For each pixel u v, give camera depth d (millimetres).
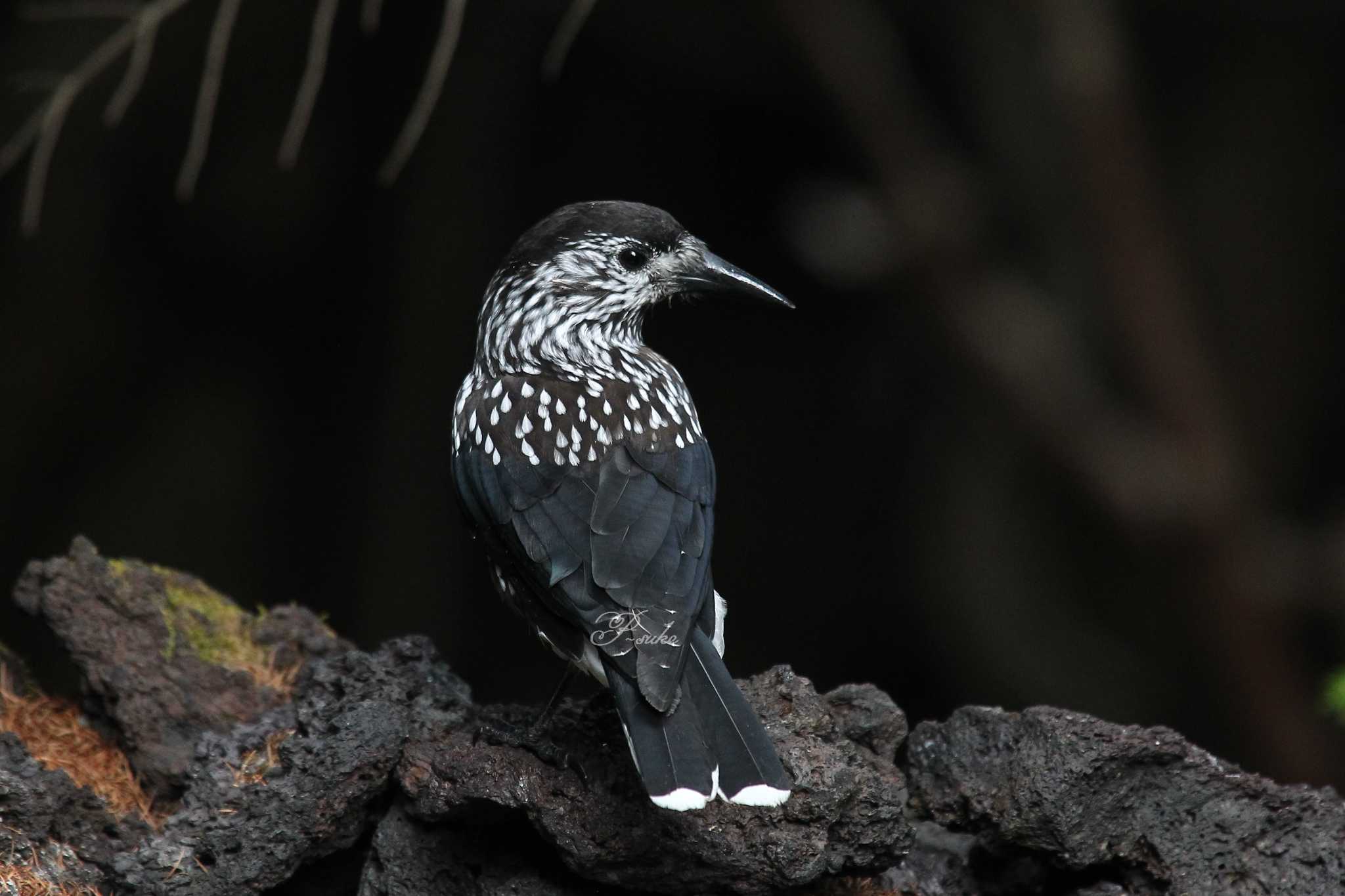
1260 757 13914
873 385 16828
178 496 16141
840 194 15016
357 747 5477
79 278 15414
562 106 16375
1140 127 13195
